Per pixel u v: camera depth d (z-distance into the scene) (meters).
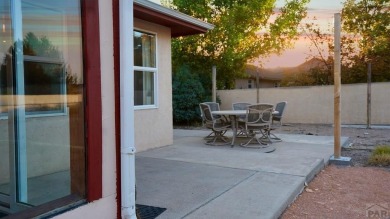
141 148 5.79
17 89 2.38
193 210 2.81
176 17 5.84
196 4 12.77
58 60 2.04
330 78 14.76
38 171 2.10
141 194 3.24
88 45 1.71
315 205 3.31
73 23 1.80
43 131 2.16
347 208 3.24
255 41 13.77
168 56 6.53
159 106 6.28
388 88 10.95
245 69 14.83
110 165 1.81
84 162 1.74
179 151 5.72
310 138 7.75
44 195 1.86
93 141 1.73
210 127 6.66
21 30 2.32
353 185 4.07
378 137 8.24
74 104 1.82
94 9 1.74
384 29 13.26
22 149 2.29
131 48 1.89
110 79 1.81
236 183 3.65
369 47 13.56
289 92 12.38
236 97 13.12
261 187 3.51
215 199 3.10
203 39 13.23
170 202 3.01
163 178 3.85
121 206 1.86
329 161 5.27
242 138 7.33
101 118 1.77
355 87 11.43
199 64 13.70
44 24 2.14
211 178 3.86
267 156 5.21
